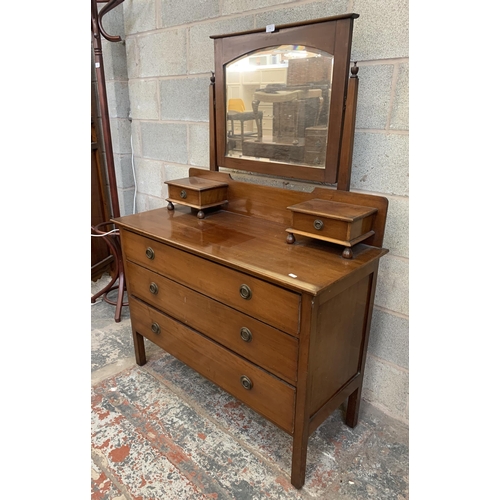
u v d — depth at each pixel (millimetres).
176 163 2123
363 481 1285
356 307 1271
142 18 2002
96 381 1748
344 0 1293
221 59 1539
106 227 2658
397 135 1292
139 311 1708
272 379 1205
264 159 1525
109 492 1241
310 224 1248
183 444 1426
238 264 1149
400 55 1224
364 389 1628
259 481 1285
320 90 1292
